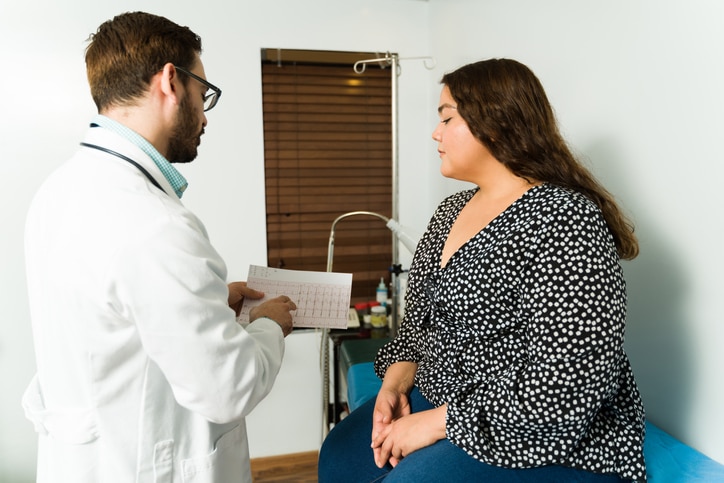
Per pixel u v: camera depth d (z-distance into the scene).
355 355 1.76
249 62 1.99
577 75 1.27
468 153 0.93
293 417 2.22
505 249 0.82
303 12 2.02
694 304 0.99
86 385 0.74
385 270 2.31
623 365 0.87
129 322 0.72
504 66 0.91
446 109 0.95
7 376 1.90
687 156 0.97
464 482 0.78
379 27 2.11
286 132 2.12
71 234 0.69
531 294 0.79
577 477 0.80
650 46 1.04
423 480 0.78
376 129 2.20
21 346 1.90
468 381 0.90
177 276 0.67
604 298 0.73
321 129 2.15
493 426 0.79
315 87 2.12
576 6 1.26
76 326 0.71
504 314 0.84
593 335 0.73
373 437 0.97
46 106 1.83
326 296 1.20
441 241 1.03
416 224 2.28
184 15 1.90
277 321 0.97
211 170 2.01
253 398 0.76
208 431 0.84
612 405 0.86
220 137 2.00
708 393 0.98
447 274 0.91
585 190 0.88
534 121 0.88
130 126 0.80
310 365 2.20
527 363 0.81
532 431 0.77
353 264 2.28
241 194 2.05
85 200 0.70
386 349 1.17
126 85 0.78
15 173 1.83
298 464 2.16
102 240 0.67
